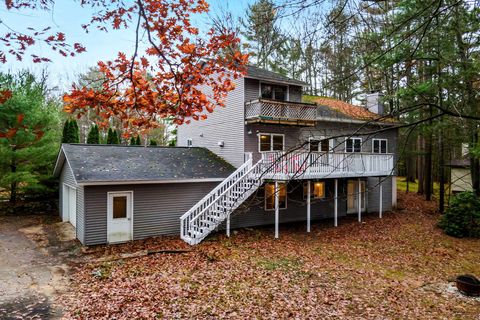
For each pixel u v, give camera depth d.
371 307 7.87
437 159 27.23
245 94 17.22
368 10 4.18
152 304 7.47
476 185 18.34
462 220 16.12
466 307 8.21
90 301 7.57
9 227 15.37
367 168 18.08
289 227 17.02
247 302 7.77
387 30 5.32
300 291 8.59
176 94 4.93
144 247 12.48
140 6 3.67
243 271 9.95
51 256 11.19
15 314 6.91
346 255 12.38
